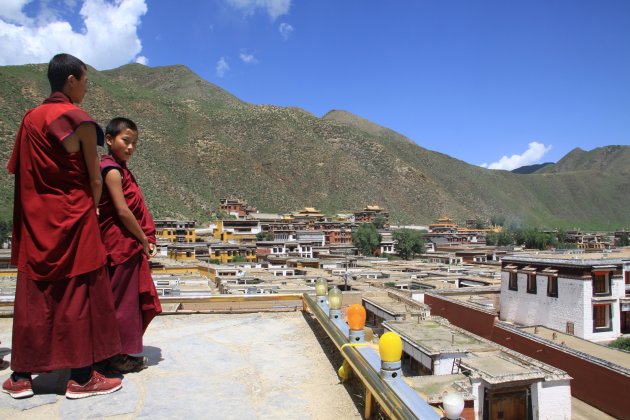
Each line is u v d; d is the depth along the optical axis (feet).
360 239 342.64
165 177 483.92
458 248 333.42
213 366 17.11
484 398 51.72
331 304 18.03
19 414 12.32
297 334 22.40
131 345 15.42
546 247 421.59
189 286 133.28
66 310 13.08
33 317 12.94
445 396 9.51
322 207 602.85
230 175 575.38
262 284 150.10
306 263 231.30
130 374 15.78
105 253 13.94
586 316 95.35
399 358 11.43
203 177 545.85
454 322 104.17
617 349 80.33
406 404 9.97
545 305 103.60
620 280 97.91
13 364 13.16
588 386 67.05
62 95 13.29
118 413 12.61
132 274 15.55
